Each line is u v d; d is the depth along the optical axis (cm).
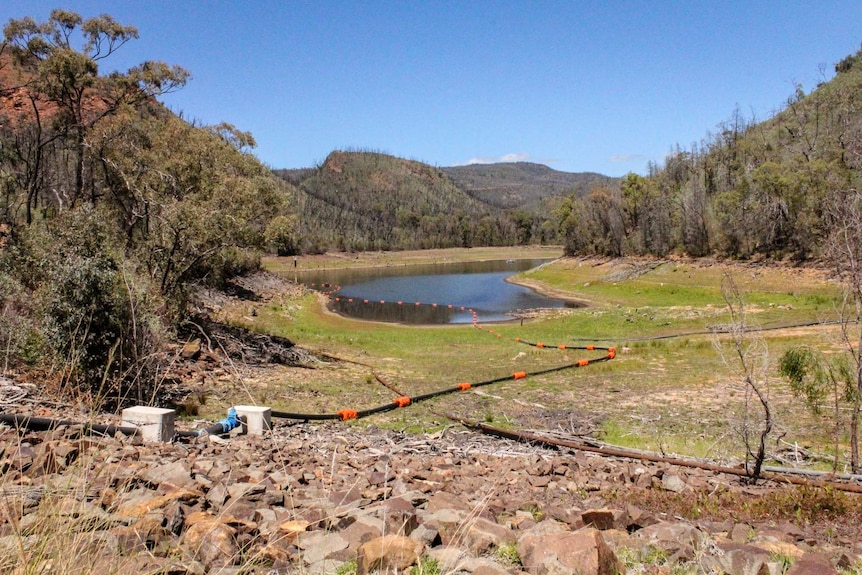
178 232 1814
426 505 530
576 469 832
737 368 1880
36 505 352
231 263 3562
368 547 344
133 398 973
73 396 797
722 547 397
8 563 252
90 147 2448
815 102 6775
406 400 1479
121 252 1186
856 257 873
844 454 973
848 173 4159
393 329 3497
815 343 1953
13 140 3566
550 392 1680
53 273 1016
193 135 2381
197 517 392
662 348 2462
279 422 1184
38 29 2666
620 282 5341
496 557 387
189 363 1589
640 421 1313
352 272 9044
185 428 983
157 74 2812
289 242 9556
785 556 405
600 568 340
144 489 462
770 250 4622
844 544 498
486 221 15388
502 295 5772
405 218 16600
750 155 6384
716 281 4603
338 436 1071
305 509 463
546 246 14275
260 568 326
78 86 2698
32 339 980
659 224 6078
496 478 741
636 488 707
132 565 282
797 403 1353
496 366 2169
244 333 2198
